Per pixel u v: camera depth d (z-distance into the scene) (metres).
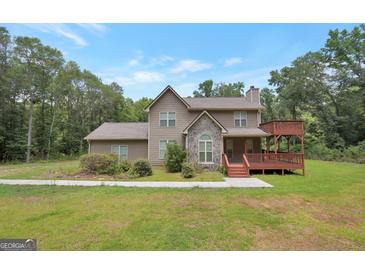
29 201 8.42
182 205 7.92
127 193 9.66
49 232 5.57
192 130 16.81
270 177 14.42
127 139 19.58
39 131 33.38
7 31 26.83
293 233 5.68
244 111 19.88
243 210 7.43
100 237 5.29
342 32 34.06
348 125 33.69
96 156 15.42
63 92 36.09
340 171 17.59
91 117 45.75
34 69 29.86
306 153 33.88
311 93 36.78
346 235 5.59
